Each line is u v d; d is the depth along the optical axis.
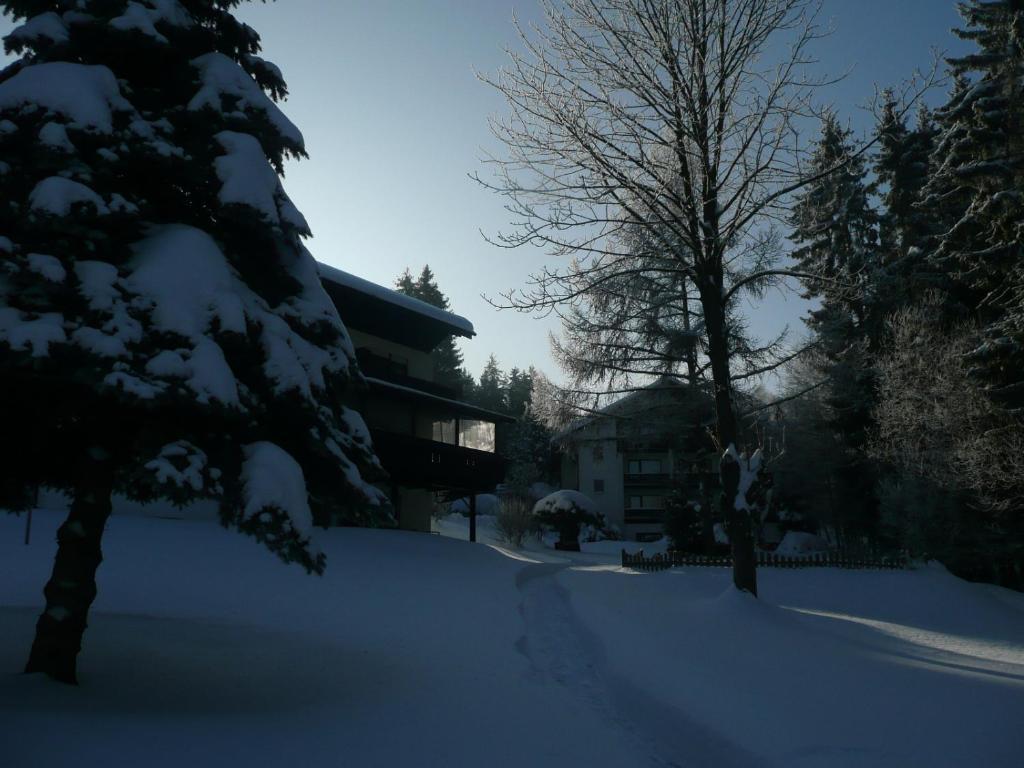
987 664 10.91
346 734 6.31
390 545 22.52
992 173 23.83
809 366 24.67
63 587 7.28
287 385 7.73
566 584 20.14
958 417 23.22
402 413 28.83
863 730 6.57
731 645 11.27
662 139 15.12
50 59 8.01
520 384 96.19
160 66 8.57
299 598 14.63
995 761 5.66
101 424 7.47
